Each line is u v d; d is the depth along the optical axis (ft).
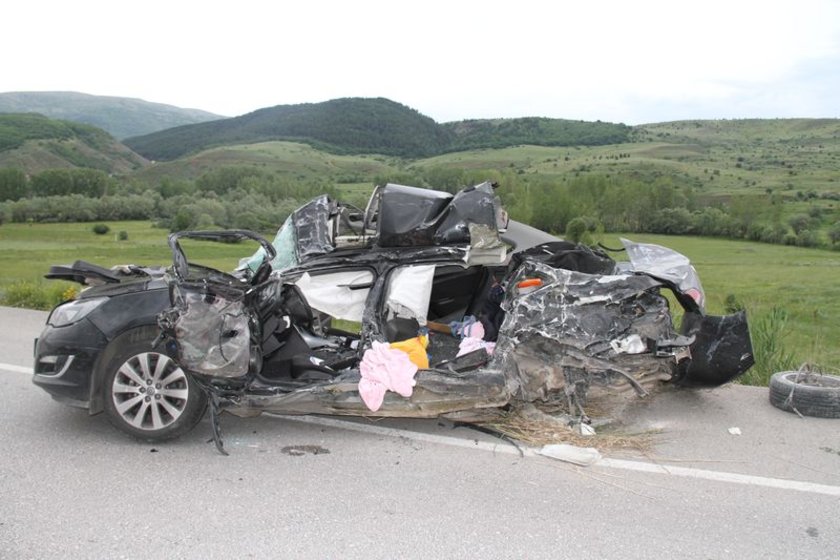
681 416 16.83
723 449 14.57
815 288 184.65
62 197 427.33
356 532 10.66
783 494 12.35
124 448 14.23
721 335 17.22
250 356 14.15
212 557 9.85
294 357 15.99
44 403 17.22
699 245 363.35
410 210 15.96
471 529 10.82
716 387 17.87
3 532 10.50
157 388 14.26
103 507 11.43
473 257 15.44
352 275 15.93
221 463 13.50
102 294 14.94
